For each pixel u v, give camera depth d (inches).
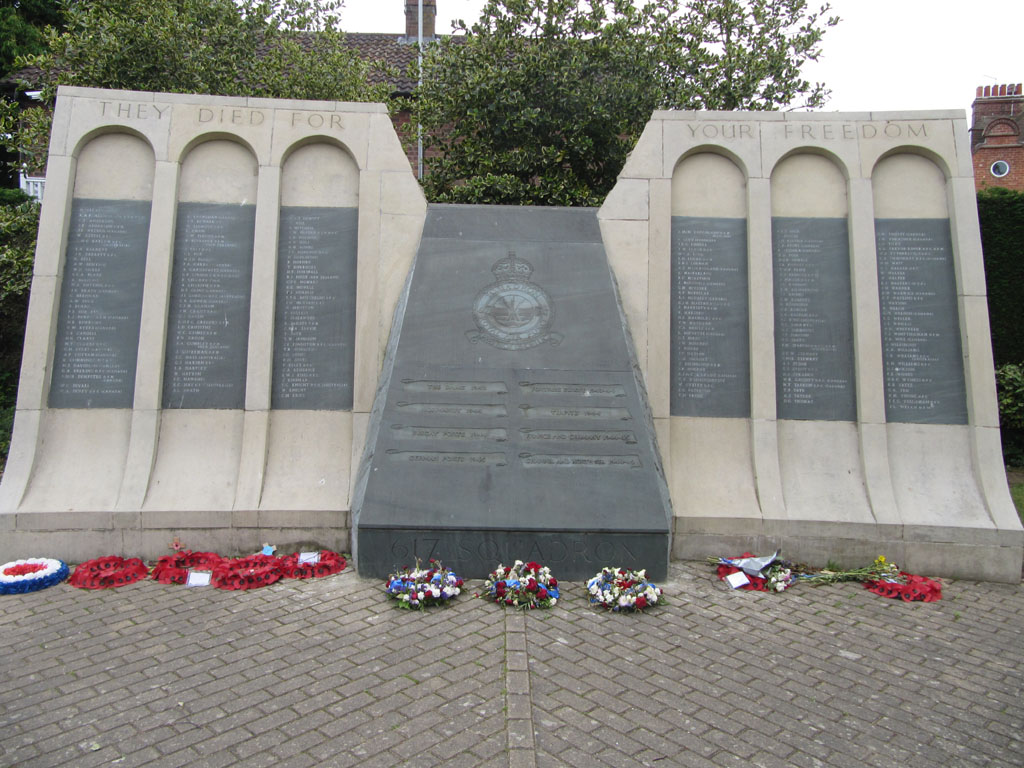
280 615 215.6
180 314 281.3
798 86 474.0
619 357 271.4
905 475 275.1
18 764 141.6
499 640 199.5
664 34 478.3
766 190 293.1
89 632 203.9
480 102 452.8
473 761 143.2
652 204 296.5
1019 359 463.2
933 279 285.7
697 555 270.8
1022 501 359.3
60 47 442.0
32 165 468.8
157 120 286.4
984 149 821.2
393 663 185.3
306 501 269.0
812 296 289.9
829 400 283.9
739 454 283.0
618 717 161.6
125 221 283.0
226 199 289.7
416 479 246.2
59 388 272.5
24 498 259.1
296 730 154.1
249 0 496.1
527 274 285.7
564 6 458.3
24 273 435.8
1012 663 196.7
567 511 242.2
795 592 245.0
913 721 165.0
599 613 220.1
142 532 261.3
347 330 287.7
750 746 152.1
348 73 520.1
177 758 143.9
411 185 297.4
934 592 243.0
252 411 277.0
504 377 265.0
